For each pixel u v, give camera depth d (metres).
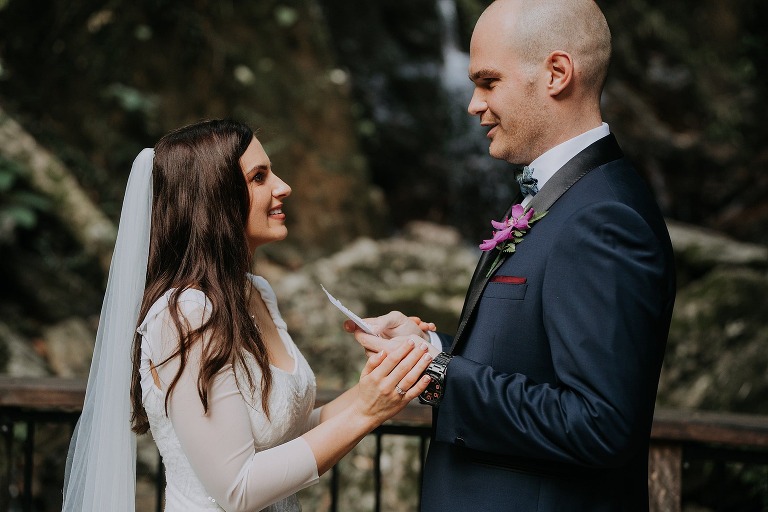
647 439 1.86
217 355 1.77
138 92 6.89
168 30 7.12
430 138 10.39
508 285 1.78
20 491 3.97
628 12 11.99
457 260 6.34
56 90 6.50
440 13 11.23
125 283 1.93
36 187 5.63
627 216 1.66
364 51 10.64
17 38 6.40
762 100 11.14
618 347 1.60
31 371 4.60
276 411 1.88
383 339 1.86
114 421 1.95
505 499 1.75
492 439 1.70
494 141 1.86
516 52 1.78
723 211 10.29
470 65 1.86
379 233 8.24
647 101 11.55
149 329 1.83
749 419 2.52
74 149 6.46
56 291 5.41
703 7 12.10
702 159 10.59
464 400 1.72
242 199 1.92
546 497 1.72
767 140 10.88
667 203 10.38
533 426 1.63
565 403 1.61
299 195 7.62
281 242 7.30
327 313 5.49
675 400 4.89
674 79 11.69
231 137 1.93
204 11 7.35
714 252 6.26
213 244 1.87
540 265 1.74
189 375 1.78
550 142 1.81
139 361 1.90
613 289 1.62
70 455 2.16
